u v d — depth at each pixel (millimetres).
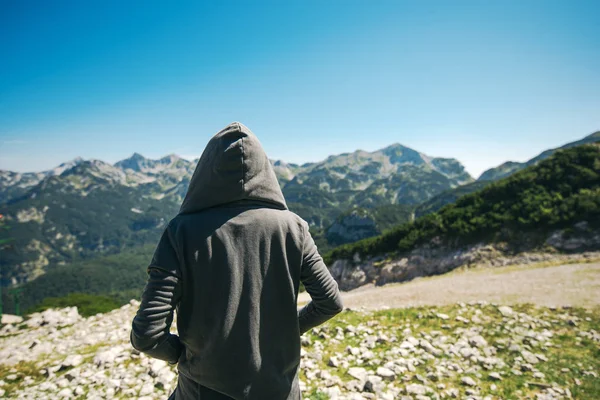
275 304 1792
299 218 1994
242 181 1808
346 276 28156
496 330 8250
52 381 6559
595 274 13133
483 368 6328
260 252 1770
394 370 6117
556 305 10078
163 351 1726
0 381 6730
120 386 5887
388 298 14016
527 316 9312
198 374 1732
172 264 1688
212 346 1681
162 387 5871
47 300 21531
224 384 1685
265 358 1755
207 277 1682
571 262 16000
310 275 1931
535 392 5422
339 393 5297
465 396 5316
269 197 1899
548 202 20109
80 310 19016
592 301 10094
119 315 12828
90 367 6938
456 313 9930
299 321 2068
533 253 18203
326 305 1942
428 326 8914
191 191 1902
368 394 5215
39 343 9406
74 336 10281
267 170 1965
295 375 1948
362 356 6828
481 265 19312
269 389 1753
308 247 1930
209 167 1843
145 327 1598
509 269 17016
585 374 5906
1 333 11867
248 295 1708
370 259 27859
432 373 5969
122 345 8570
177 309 1786
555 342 7488
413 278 22562
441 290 13992
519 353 6875
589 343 7285
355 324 9258
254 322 1709
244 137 1858
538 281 13258
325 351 7234
